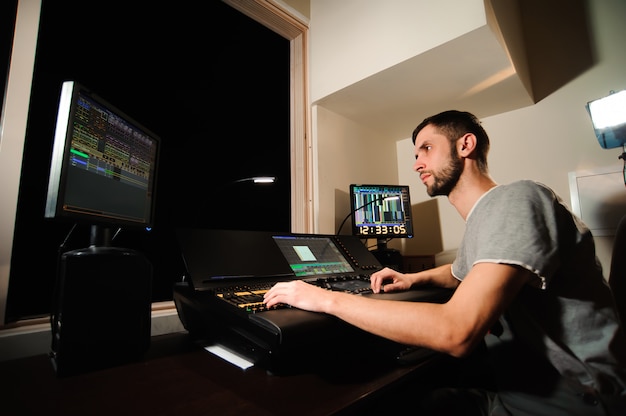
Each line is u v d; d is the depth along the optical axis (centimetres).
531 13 197
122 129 92
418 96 183
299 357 72
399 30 154
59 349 69
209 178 162
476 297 65
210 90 169
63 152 71
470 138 93
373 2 167
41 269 105
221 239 101
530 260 66
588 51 177
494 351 90
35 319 96
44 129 109
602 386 70
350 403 55
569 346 75
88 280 74
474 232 81
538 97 189
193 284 85
